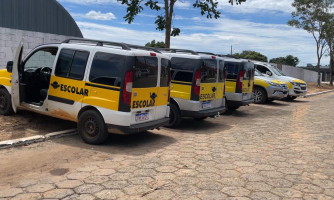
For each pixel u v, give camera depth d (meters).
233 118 10.32
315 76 47.56
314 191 4.18
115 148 6.03
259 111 12.26
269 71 16.69
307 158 5.65
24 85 7.12
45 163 5.02
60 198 3.79
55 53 7.32
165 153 5.80
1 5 14.74
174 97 7.92
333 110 12.84
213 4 11.16
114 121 5.81
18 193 3.90
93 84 6.02
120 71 5.76
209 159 5.49
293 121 9.82
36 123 7.36
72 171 4.71
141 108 6.14
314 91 25.56
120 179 4.44
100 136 6.02
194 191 4.10
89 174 4.60
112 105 5.80
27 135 6.48
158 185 4.27
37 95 7.56
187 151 5.98
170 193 4.02
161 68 6.65
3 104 7.64
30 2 15.80
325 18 28.41
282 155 5.82
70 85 6.32
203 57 7.86
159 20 10.98
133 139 6.79
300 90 16.80
